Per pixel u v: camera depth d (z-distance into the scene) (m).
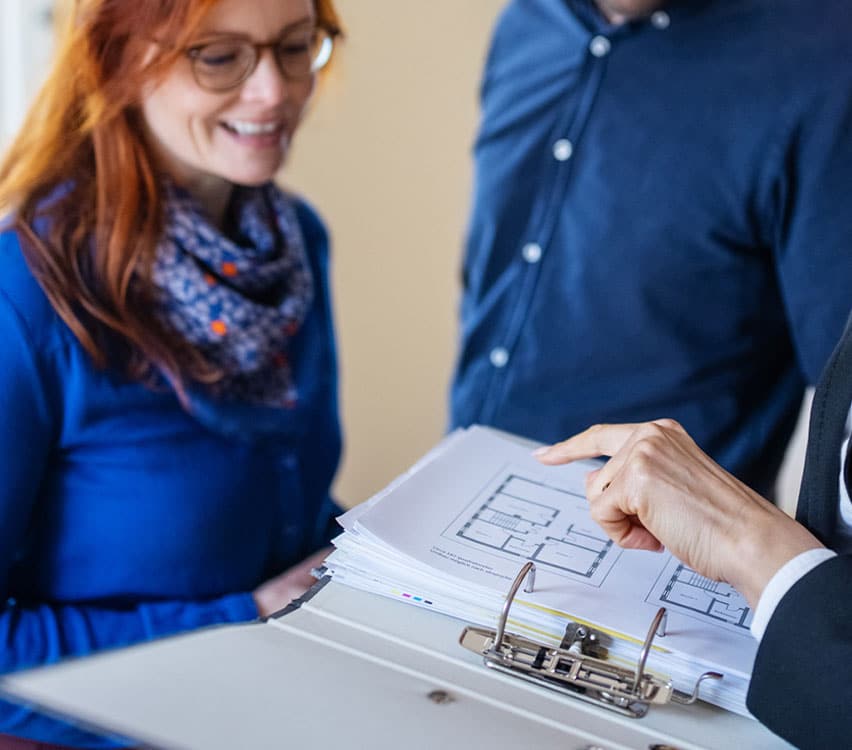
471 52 2.40
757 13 1.55
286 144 1.25
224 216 1.35
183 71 1.14
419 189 2.50
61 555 1.19
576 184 1.67
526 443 1.00
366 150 2.46
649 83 1.61
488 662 0.71
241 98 1.17
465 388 1.82
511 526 0.84
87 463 1.18
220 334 1.24
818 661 0.64
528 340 1.72
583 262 1.66
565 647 0.72
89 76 1.14
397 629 0.75
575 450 0.88
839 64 1.48
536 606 0.74
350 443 2.71
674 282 1.61
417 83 2.41
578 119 1.66
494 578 0.76
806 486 0.81
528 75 1.74
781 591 0.68
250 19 1.12
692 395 1.63
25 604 1.18
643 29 1.61
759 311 1.62
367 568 0.79
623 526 0.79
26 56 1.98
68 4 1.13
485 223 1.77
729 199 1.56
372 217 2.53
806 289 1.51
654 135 1.60
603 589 0.77
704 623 0.75
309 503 1.40
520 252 1.73
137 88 1.13
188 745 0.57
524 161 1.72
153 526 1.20
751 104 1.53
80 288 1.14
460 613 0.76
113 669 0.63
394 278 2.58
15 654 1.11
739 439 1.65
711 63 1.56
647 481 0.75
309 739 0.60
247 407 1.26
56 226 1.15
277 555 1.35
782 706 0.66
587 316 1.67
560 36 1.70
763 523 0.71
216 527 1.23
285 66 1.19
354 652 0.71
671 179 1.59
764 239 1.57
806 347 1.53
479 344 1.80
